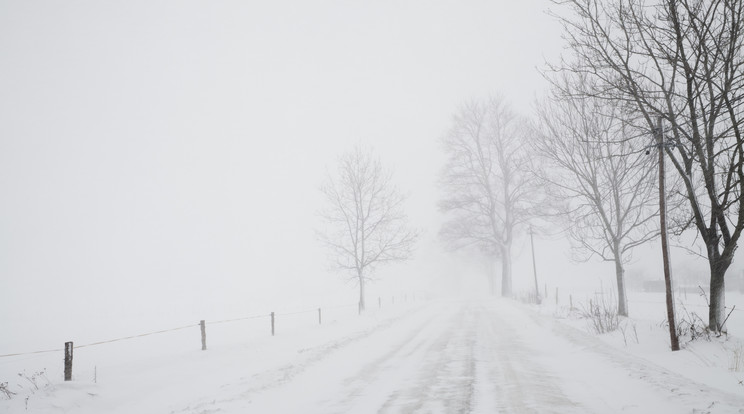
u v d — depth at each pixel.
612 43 10.38
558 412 5.81
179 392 8.42
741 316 16.89
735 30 9.07
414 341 13.31
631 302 26.88
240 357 12.06
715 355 8.88
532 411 5.91
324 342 13.74
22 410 6.89
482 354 10.63
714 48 9.55
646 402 6.03
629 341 11.71
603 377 7.73
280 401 7.11
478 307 27.08
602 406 6.01
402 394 7.19
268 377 8.80
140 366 11.09
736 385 6.95
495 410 6.03
